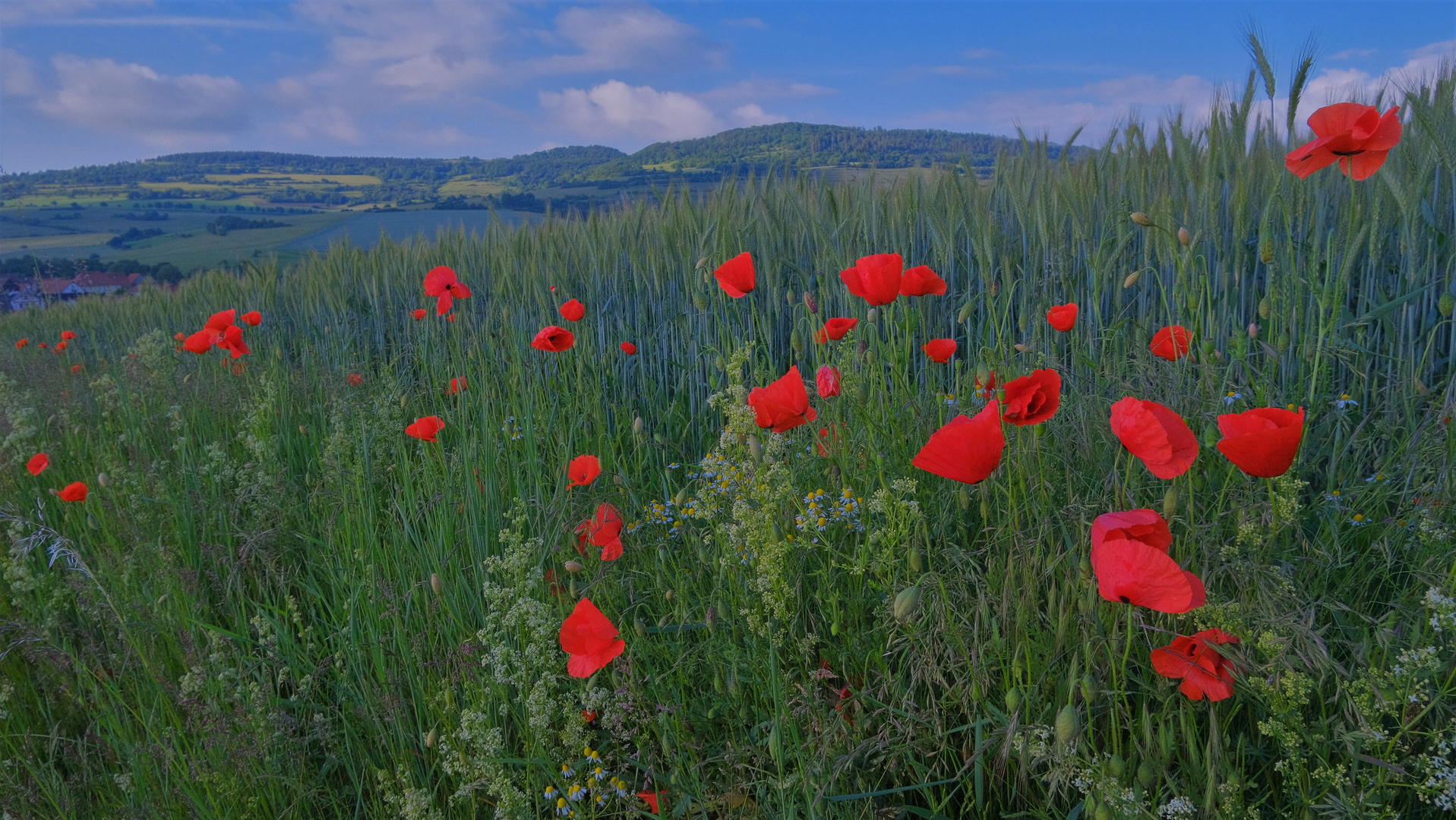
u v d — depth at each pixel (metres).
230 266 9.76
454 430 3.86
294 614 2.38
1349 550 1.83
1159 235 2.94
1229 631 1.38
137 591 2.59
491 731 1.66
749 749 1.69
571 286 5.59
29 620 2.57
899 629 1.68
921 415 2.45
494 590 1.85
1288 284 2.52
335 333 7.14
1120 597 1.25
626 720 1.87
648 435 3.56
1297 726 1.30
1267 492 1.75
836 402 2.39
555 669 1.84
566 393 4.17
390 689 2.12
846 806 1.57
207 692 2.14
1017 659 1.40
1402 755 1.39
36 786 2.11
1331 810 1.25
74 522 3.45
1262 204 3.32
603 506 2.35
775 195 5.00
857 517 2.01
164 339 5.06
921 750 1.58
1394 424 2.30
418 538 2.79
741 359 2.12
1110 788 1.26
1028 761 1.42
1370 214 2.55
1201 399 2.18
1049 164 4.51
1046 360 2.72
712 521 2.10
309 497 3.33
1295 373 2.59
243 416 4.54
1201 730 1.52
